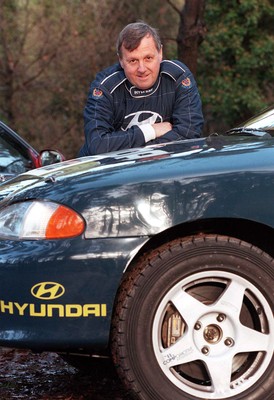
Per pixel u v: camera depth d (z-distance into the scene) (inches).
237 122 956.6
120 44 229.1
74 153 950.4
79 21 940.0
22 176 210.7
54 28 943.0
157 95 233.8
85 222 177.9
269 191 179.8
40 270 177.5
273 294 183.3
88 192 179.8
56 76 947.3
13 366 244.4
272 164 182.2
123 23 945.5
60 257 177.0
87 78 943.7
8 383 227.3
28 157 316.2
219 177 179.9
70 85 943.7
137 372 179.6
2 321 181.3
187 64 578.9
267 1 929.5
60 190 182.5
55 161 301.4
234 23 931.3
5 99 944.3
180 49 581.9
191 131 232.2
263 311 184.4
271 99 951.6
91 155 226.7
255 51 922.7
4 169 300.2
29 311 178.4
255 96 928.3
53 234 179.2
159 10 952.9
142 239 177.3
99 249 176.7
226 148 190.7
